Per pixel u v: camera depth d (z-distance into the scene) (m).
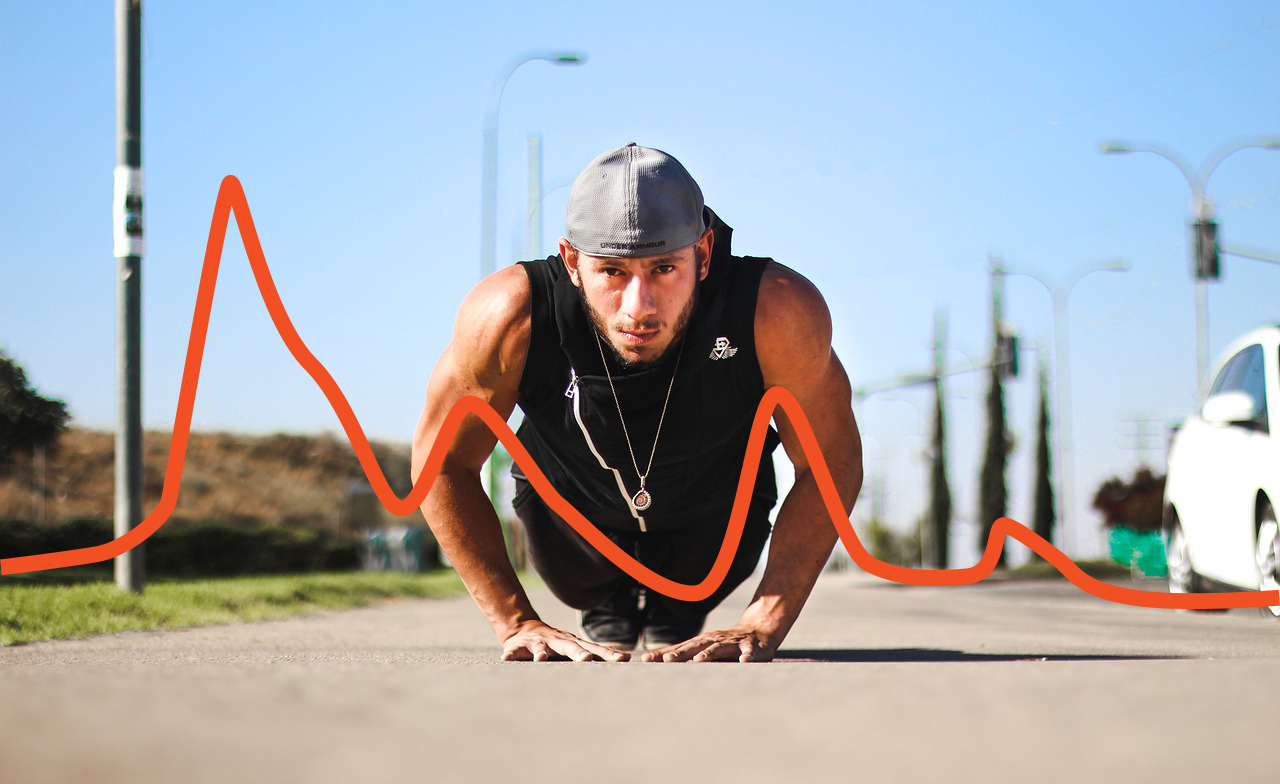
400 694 2.40
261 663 3.58
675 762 1.63
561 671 3.09
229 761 1.62
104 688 2.46
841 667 3.26
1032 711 2.12
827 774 1.54
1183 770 1.55
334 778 1.50
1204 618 9.33
